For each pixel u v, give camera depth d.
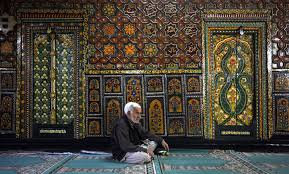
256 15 6.96
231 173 4.49
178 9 6.99
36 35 6.94
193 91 6.95
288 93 6.95
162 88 6.93
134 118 5.59
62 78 6.94
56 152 6.42
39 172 4.57
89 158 5.74
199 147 6.87
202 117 6.93
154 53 6.96
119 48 6.96
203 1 6.99
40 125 6.91
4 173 4.51
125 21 6.98
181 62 6.96
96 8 6.96
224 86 7.01
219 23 6.97
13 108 6.88
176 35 6.97
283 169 4.75
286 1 6.98
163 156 5.88
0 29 6.87
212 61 6.97
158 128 6.90
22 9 6.88
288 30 6.98
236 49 7.02
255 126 6.98
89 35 6.95
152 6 6.98
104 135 6.90
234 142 6.94
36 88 6.94
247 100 7.00
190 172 4.55
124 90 6.92
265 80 6.96
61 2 6.92
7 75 6.88
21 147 6.85
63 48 6.94
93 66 6.93
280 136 6.93
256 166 4.98
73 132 6.91
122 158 5.28
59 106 6.94
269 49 6.95
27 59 6.90
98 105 6.92
